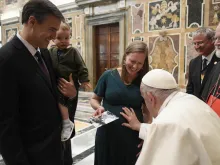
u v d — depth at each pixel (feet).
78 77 8.29
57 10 4.14
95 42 27.58
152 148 3.24
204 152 3.05
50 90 4.66
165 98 3.94
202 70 8.45
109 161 5.98
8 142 3.94
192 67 8.87
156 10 21.59
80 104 21.21
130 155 5.84
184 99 3.81
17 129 4.09
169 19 20.92
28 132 4.31
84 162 9.62
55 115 4.65
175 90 4.06
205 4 18.70
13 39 4.29
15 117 4.04
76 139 12.28
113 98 5.88
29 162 4.23
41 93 4.31
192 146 3.13
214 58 7.95
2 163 9.23
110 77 6.09
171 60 21.20
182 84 20.62
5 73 3.92
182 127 3.19
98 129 6.14
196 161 3.11
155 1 21.54
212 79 6.59
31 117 4.29
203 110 3.65
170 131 3.22
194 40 8.51
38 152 4.32
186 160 3.04
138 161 3.25
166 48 21.38
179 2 20.12
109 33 26.25
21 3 33.01
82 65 8.41
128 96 5.77
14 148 3.99
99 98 6.59
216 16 18.29
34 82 4.23
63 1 28.94
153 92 3.97
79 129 14.02
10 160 3.98
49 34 4.22
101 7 25.61
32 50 4.41
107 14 25.22
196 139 3.10
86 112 18.25
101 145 6.03
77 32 28.37
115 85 5.90
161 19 21.42
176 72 20.98
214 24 18.44
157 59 22.15
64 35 7.82
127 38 24.04
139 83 5.88
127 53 5.62
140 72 5.85
